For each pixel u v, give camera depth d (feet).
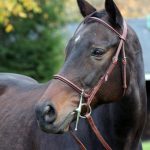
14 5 36.19
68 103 13.30
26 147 16.01
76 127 13.46
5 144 16.57
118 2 92.22
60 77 13.43
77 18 59.16
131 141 14.70
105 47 13.53
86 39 13.55
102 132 14.73
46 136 15.33
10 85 18.44
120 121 14.40
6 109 17.39
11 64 47.62
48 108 13.10
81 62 13.43
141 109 14.58
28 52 47.70
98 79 13.52
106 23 13.82
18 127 16.42
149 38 58.95
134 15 92.12
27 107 16.61
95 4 84.38
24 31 47.67
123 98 14.19
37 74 48.03
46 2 48.06
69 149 14.66
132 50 14.24
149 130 48.39
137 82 14.42
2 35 47.24
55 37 48.42
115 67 13.70
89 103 13.51
